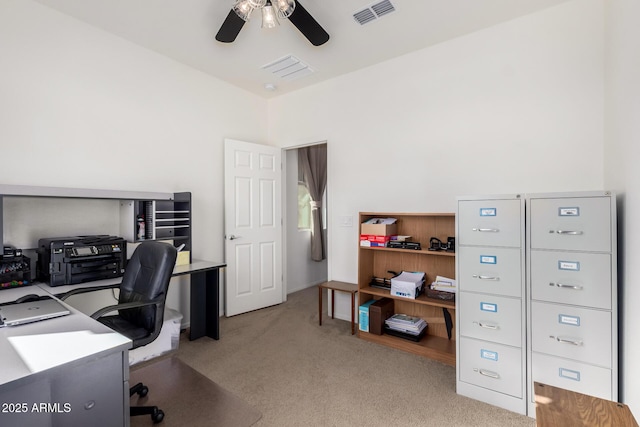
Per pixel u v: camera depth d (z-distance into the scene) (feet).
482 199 6.73
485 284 6.68
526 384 6.22
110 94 8.82
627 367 5.28
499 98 8.32
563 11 7.47
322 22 8.19
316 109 12.16
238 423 5.86
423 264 9.52
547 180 7.68
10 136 7.16
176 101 10.40
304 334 10.11
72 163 8.11
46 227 7.79
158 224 9.23
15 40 7.23
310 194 16.43
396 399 6.66
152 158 9.78
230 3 7.50
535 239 6.17
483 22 8.23
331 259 11.75
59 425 3.39
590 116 7.18
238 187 11.95
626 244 5.41
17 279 6.81
